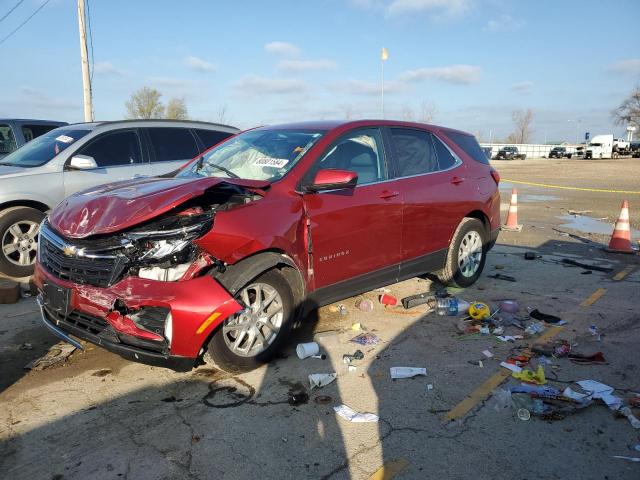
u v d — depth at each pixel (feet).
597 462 9.23
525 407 10.89
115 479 8.86
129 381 12.28
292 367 12.92
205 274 11.28
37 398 11.50
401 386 11.98
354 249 14.61
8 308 17.37
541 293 18.99
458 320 16.19
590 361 13.15
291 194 13.21
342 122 15.72
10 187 20.13
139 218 10.77
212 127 27.12
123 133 23.63
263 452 9.56
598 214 41.83
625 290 19.38
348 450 9.61
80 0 53.06
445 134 18.97
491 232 20.10
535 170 121.70
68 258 11.56
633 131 286.05
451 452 9.52
